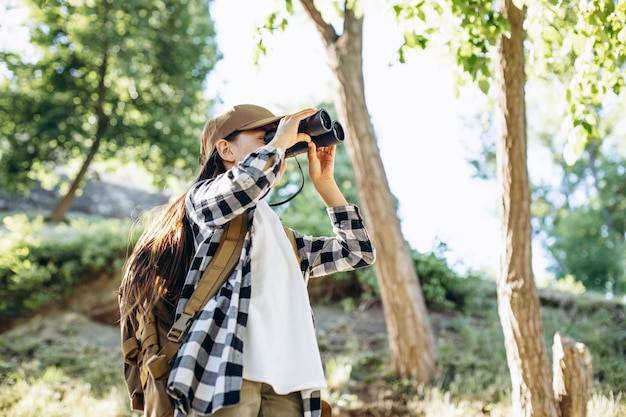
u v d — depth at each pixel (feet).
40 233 31.48
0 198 54.29
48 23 43.19
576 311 24.66
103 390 18.24
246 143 5.78
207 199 5.11
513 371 12.56
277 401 5.05
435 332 23.30
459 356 20.30
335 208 6.26
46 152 44.16
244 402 4.75
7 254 27.68
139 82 45.55
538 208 63.77
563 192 63.36
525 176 12.47
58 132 43.16
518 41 11.91
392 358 19.33
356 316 25.38
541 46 10.40
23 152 43.65
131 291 5.48
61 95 44.57
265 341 4.89
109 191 61.72
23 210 53.78
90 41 42.98
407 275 19.34
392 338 19.30
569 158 10.93
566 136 10.98
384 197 19.33
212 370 4.68
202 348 4.75
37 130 42.93
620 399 14.70
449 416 15.81
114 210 59.57
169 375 4.83
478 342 21.56
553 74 15.10
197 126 47.42
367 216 19.54
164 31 45.70
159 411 4.77
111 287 28.14
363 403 17.39
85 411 16.10
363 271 26.21
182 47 45.50
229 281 5.05
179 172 47.44
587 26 10.27
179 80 45.78
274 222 5.63
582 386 12.05
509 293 12.58
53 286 27.71
